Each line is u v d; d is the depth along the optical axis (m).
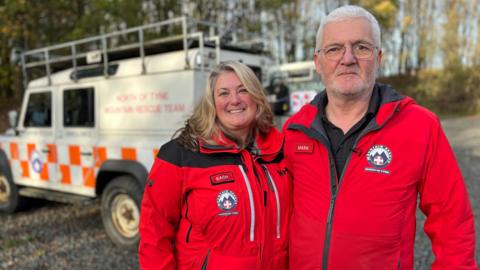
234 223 1.73
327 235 1.62
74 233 4.68
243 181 1.77
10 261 3.84
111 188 4.14
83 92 4.56
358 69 1.65
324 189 1.67
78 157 4.47
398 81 26.67
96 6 11.26
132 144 3.96
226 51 4.28
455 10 25.00
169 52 4.21
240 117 1.86
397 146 1.59
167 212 1.84
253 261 1.74
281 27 15.77
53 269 3.67
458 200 1.59
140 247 1.84
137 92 4.09
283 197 1.85
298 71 4.93
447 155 1.61
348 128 1.73
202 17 12.94
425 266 3.62
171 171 1.81
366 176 1.60
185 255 1.84
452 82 24.11
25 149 5.13
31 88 5.15
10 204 5.42
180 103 3.76
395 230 1.57
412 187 1.60
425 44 25.62
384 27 16.64
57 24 13.45
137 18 11.40
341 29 1.66
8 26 12.26
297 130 1.83
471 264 1.57
